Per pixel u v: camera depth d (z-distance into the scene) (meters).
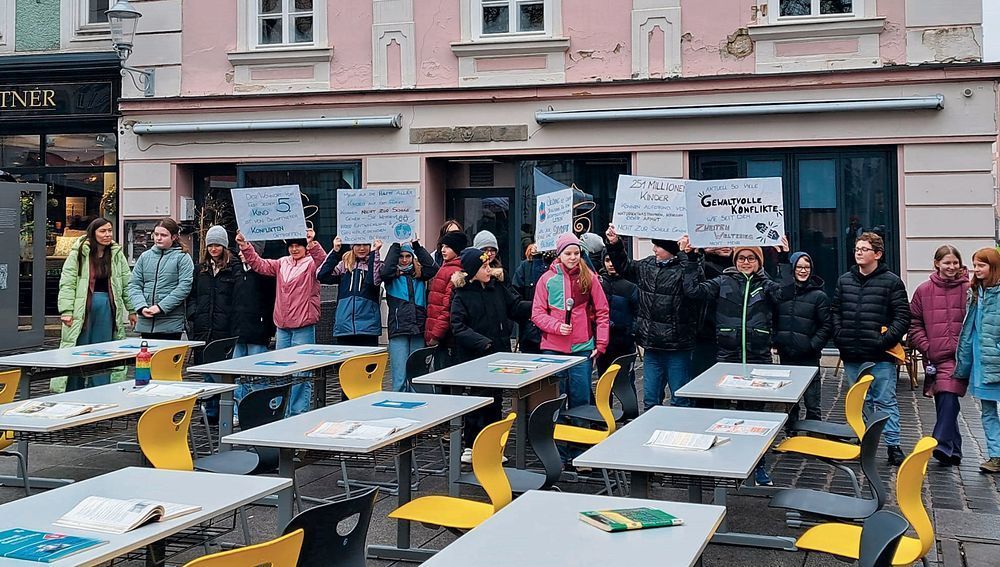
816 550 4.32
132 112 15.62
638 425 5.17
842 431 6.92
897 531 3.28
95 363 7.77
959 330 7.88
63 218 16.62
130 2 15.66
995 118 12.79
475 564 2.99
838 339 8.20
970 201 12.88
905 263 13.12
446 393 7.20
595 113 13.91
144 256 9.84
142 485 3.92
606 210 14.45
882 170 13.33
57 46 16.39
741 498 7.01
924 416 10.12
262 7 15.39
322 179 15.17
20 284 15.08
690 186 7.92
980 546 5.78
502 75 14.55
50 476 7.73
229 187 15.76
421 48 14.81
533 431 5.29
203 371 7.33
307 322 9.39
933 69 12.89
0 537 3.23
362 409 5.65
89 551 3.08
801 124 13.41
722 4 13.74
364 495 3.68
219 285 9.61
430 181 14.90
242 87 15.35
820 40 13.46
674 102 13.86
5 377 6.76
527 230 14.77
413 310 9.00
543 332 8.39
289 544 3.17
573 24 14.29
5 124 16.42
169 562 5.44
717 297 8.29
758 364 7.87
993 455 7.64
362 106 14.90
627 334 8.83
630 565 2.97
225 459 6.07
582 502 3.74
